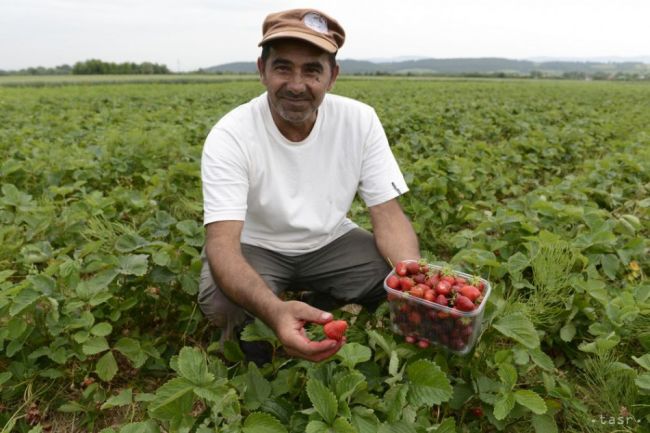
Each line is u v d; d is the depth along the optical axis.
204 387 2.05
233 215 2.44
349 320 2.91
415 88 27.31
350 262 2.86
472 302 2.14
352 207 4.39
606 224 3.48
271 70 2.38
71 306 2.59
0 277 2.75
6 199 4.05
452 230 4.62
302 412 2.12
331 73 2.46
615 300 2.79
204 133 8.43
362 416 2.07
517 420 2.46
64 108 14.26
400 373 2.20
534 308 2.86
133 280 2.98
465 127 10.02
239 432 1.98
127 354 2.66
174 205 4.70
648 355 2.37
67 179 5.45
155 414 2.00
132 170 5.93
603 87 33.53
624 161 6.05
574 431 2.43
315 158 2.65
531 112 14.14
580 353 2.88
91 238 3.82
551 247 3.08
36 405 2.65
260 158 2.57
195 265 3.05
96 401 2.59
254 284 2.25
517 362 2.37
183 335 3.08
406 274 2.38
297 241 2.79
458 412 2.51
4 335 2.54
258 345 2.68
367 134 2.72
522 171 6.73
